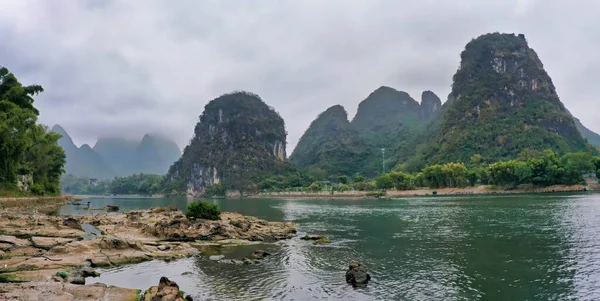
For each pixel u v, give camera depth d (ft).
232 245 93.45
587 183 375.45
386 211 204.64
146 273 62.28
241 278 58.80
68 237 94.02
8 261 64.39
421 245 87.76
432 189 475.31
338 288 52.85
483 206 210.79
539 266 63.67
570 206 185.06
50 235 95.50
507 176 409.49
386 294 49.90
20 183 229.66
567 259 68.44
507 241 89.56
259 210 250.98
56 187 302.45
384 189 518.37
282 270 64.39
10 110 199.52
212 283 55.72
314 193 572.10
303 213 212.84
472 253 76.18
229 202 437.58
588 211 156.87
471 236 99.35
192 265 68.85
